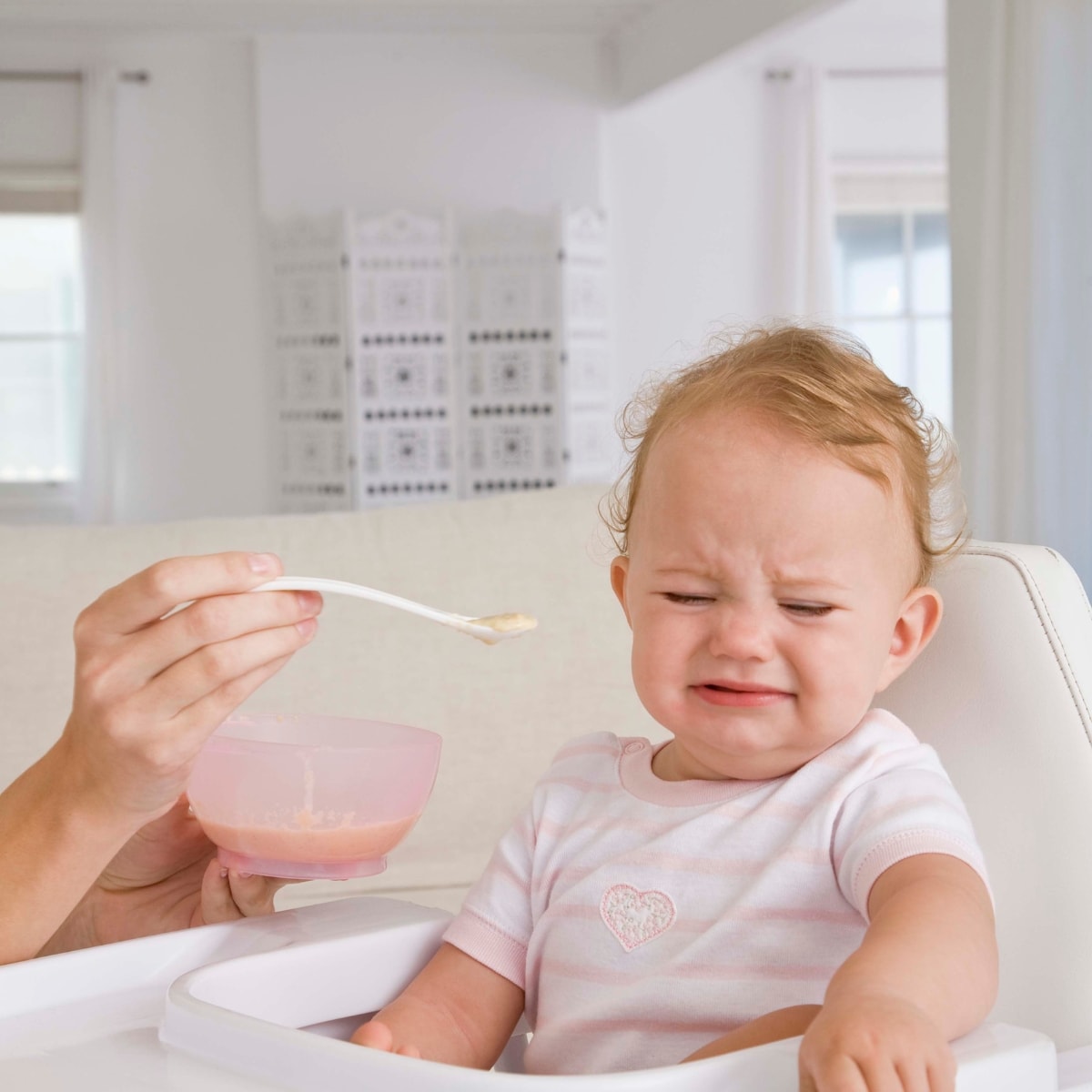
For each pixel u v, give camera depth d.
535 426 6.17
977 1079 0.59
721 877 0.84
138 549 1.68
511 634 0.75
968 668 0.96
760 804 0.86
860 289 6.63
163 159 6.38
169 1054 0.69
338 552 1.71
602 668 1.71
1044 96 3.50
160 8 5.93
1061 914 0.88
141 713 0.71
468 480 6.25
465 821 1.67
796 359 0.91
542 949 0.89
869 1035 0.55
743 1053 0.58
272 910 0.95
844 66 6.55
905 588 0.90
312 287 6.18
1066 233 3.50
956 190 3.94
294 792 0.86
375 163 6.34
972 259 3.87
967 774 0.95
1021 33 3.55
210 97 6.39
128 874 0.99
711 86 6.54
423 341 6.14
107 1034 0.73
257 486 6.47
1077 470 3.51
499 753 1.68
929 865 0.74
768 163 6.59
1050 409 3.53
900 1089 0.54
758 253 6.61
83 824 0.78
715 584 0.85
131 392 6.39
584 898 0.87
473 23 6.16
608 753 0.98
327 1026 0.85
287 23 6.13
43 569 1.65
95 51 6.31
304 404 6.26
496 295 6.19
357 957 0.85
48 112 6.30
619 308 6.54
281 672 1.65
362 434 6.09
